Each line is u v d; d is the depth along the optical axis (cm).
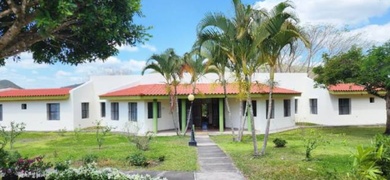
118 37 499
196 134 2030
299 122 2617
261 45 1046
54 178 715
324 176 770
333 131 2055
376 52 1509
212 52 1509
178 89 2173
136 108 2180
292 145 1407
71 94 2400
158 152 1216
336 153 1143
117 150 1277
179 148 1341
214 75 2409
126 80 2608
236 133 2050
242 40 1066
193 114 2469
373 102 2516
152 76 2534
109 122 2339
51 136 2055
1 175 722
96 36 487
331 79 1770
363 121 2494
